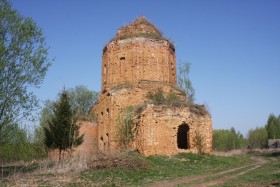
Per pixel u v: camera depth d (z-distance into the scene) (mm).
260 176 17734
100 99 35156
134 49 33375
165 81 33500
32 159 29625
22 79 17500
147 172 19344
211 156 27828
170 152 26562
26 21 18328
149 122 26453
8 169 23141
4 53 17109
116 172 18562
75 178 16656
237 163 27250
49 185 14680
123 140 28438
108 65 34500
